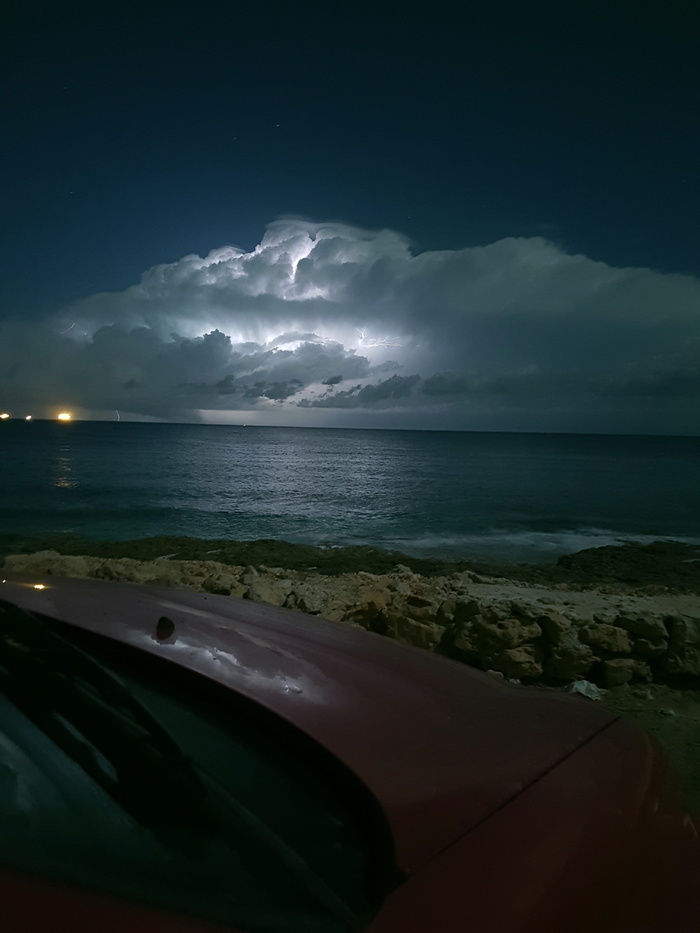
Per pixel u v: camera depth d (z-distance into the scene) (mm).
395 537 16828
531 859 1010
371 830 1038
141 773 1005
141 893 790
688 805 1426
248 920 804
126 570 5695
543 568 12328
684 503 28062
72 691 1159
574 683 4258
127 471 38625
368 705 1419
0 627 1288
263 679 1441
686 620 4566
